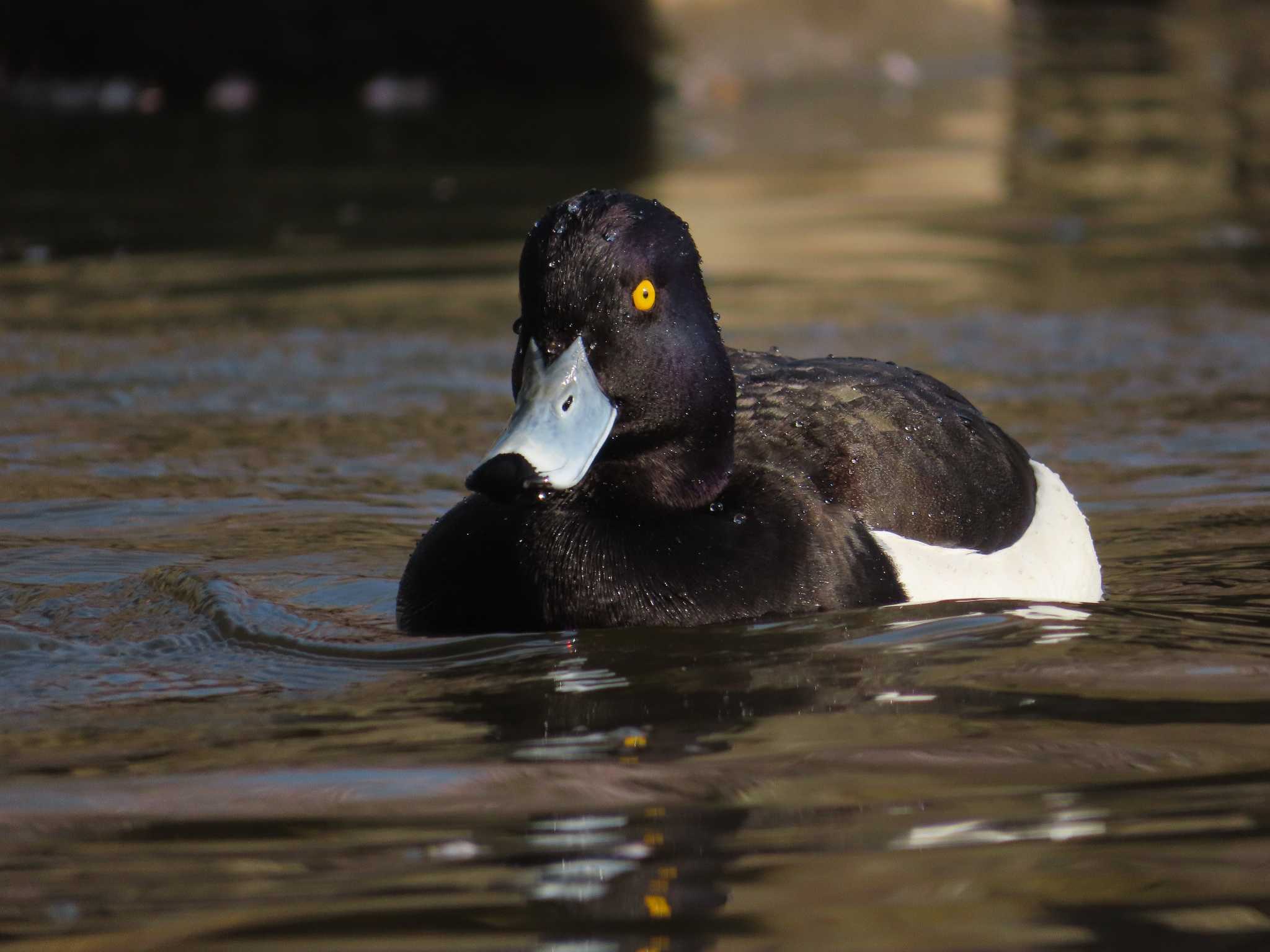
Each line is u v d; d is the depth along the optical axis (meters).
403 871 4.38
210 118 26.66
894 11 32.06
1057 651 6.35
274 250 17.11
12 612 7.16
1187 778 4.96
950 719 5.55
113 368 12.39
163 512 8.93
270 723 5.67
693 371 6.79
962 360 12.48
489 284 15.40
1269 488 9.31
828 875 4.31
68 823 4.74
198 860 4.46
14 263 16.53
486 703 5.85
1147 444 10.27
